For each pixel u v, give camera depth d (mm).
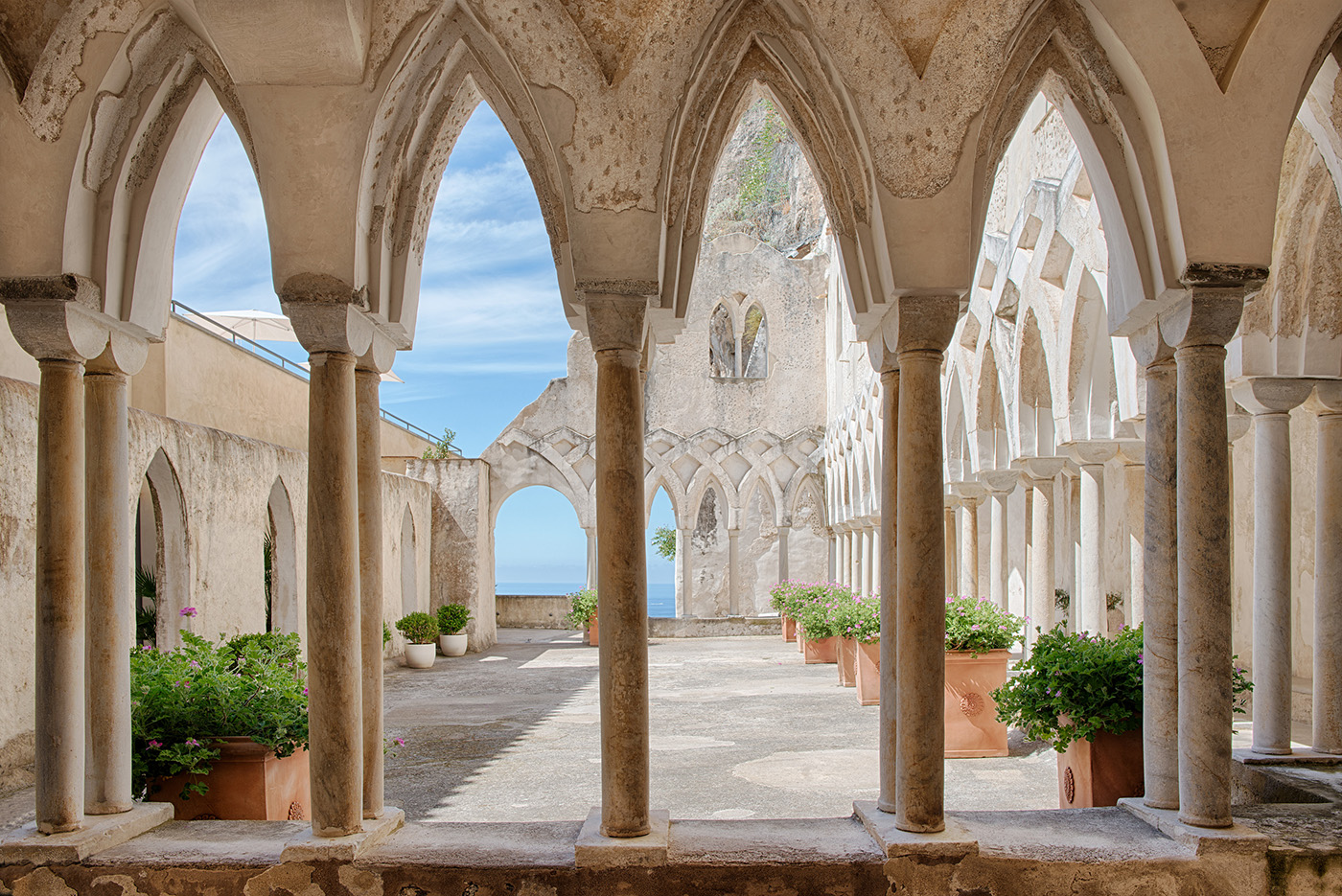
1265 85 4273
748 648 19547
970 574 12812
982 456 11164
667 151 4395
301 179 4371
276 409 17484
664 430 23625
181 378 13992
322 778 4395
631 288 4398
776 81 4867
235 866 4297
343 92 4332
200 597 10305
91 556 4734
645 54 4316
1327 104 4781
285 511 12898
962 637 8188
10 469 7828
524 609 25750
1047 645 5812
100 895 4297
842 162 4691
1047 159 9648
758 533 26250
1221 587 4379
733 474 23766
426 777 7898
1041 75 4633
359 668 4520
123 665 4770
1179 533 4488
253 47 4184
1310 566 9992
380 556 4977
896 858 4207
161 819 4824
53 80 4430
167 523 9969
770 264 24297
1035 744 8688
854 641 13164
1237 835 4234
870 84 4328
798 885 4195
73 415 4605
